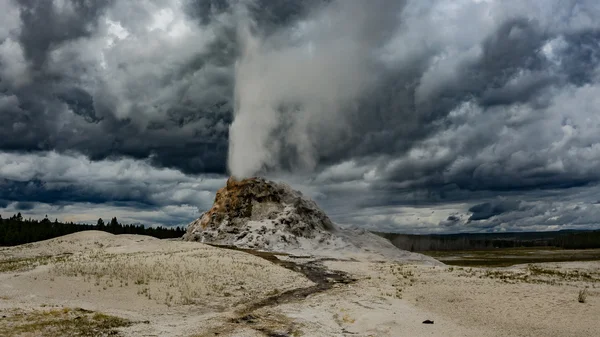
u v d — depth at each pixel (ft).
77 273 91.97
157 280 91.91
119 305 74.79
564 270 137.80
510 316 70.38
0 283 83.82
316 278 116.98
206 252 141.69
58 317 63.36
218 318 70.23
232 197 218.79
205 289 89.81
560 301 75.82
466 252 390.21
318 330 65.16
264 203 215.31
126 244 181.47
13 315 62.69
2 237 298.35
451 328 65.82
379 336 62.13
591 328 62.23
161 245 165.68
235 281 99.96
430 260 180.75
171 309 75.41
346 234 214.69
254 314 74.90
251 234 191.11
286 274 116.47
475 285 93.35
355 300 86.48
